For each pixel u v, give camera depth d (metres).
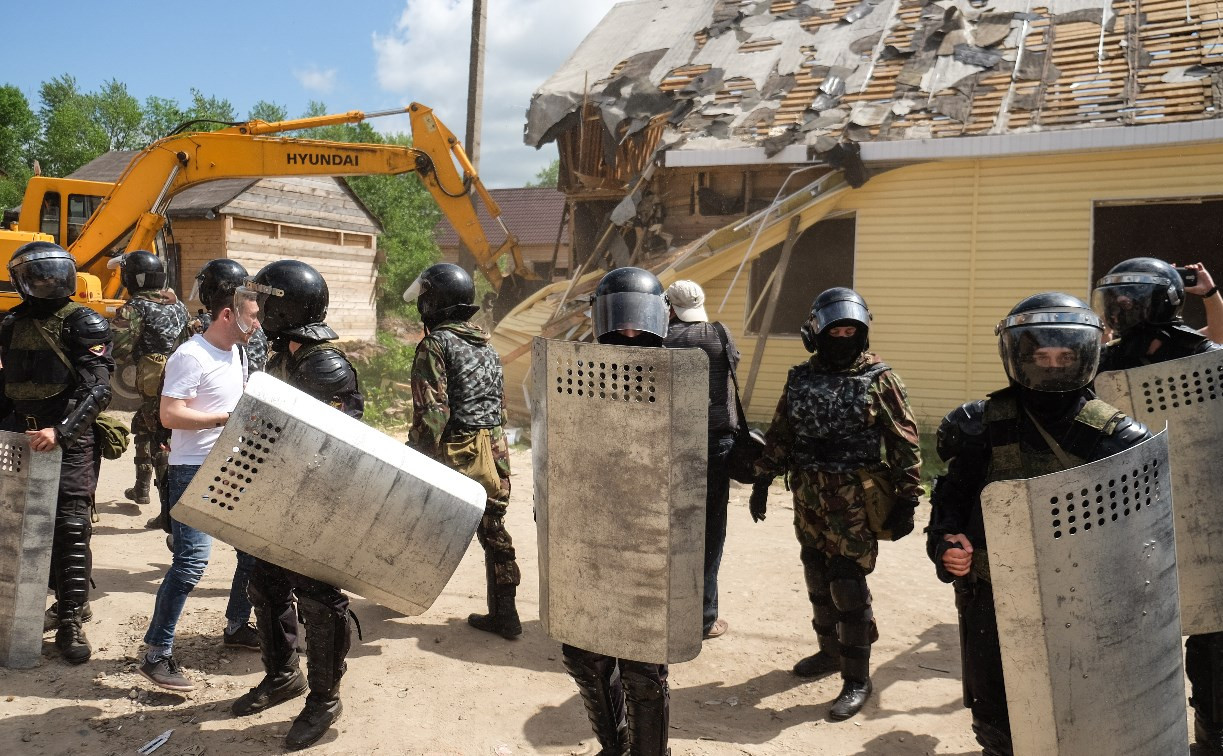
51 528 3.73
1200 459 2.68
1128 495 1.99
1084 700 1.99
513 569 4.44
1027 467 2.29
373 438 2.97
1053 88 10.68
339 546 2.95
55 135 48.12
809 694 3.84
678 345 4.02
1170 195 9.80
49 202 14.12
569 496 2.42
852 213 11.12
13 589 3.69
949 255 10.67
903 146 10.48
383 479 2.93
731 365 4.14
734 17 14.26
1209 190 9.66
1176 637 2.08
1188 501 2.69
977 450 2.41
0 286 12.57
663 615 2.35
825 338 3.53
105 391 3.91
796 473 3.69
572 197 14.51
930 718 3.61
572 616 2.47
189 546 3.62
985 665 2.43
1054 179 10.22
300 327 3.51
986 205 10.49
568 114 13.53
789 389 3.67
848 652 3.64
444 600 4.98
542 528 2.50
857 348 3.56
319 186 21.64
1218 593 2.70
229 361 3.65
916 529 6.51
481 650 4.27
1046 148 9.91
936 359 10.77
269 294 3.45
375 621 4.64
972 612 2.46
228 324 3.60
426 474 3.00
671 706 3.71
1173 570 2.08
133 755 3.18
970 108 10.77
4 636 3.73
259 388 2.82
